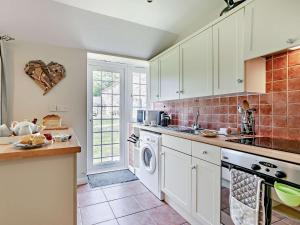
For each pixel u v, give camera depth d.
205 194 1.61
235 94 1.89
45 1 2.13
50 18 2.32
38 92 2.57
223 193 1.43
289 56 1.55
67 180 1.12
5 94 2.29
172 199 2.09
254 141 1.43
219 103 2.24
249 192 1.20
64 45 2.71
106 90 3.42
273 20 1.35
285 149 1.12
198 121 2.57
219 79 1.84
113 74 3.48
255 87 1.65
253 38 1.50
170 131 2.14
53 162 1.08
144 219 1.91
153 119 3.10
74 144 1.20
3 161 0.97
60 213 1.10
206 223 1.59
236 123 2.02
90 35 2.68
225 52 1.77
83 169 2.86
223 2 2.21
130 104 3.64
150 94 3.38
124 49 3.07
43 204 1.06
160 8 2.34
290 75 1.54
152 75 3.30
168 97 2.78
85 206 2.16
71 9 2.29
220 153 1.46
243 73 1.59
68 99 2.76
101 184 2.82
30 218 1.04
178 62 2.53
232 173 1.33
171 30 2.90
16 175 1.00
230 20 1.71
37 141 1.11
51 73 2.62
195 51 2.19
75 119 2.80
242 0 1.66
